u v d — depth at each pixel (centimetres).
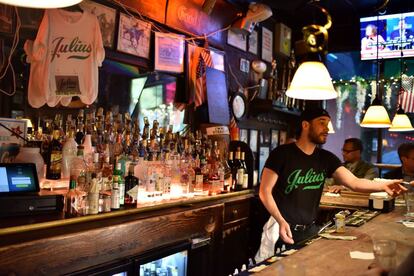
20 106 254
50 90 245
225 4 423
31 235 171
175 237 245
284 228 251
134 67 340
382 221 255
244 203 350
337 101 691
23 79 256
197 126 404
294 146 284
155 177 264
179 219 248
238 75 477
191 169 308
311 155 283
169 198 278
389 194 274
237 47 473
